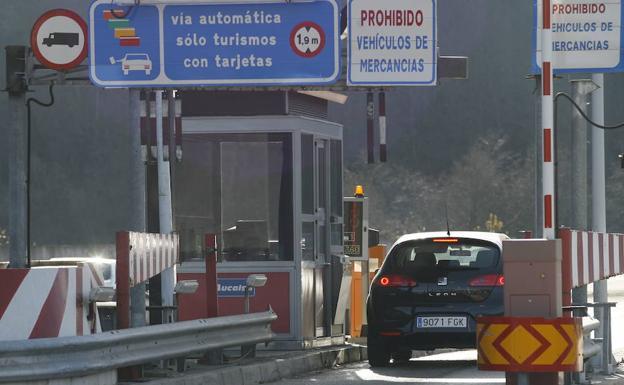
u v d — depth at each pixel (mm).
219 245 47656
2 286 29172
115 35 40781
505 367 27219
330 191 50844
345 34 41531
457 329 42969
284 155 47531
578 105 42719
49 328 29375
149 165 41469
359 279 55812
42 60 38812
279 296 46969
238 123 47656
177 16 41156
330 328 50125
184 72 41125
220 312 47469
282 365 39875
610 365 39656
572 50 41844
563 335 26984
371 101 41656
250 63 41188
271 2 41188
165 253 36969
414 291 43406
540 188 38125
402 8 41000
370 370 43156
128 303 32125
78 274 30828
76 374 28266
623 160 46125
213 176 47844
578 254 34062
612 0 41656
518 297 27422
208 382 34844
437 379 39156
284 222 47344
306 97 49500
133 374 32594
